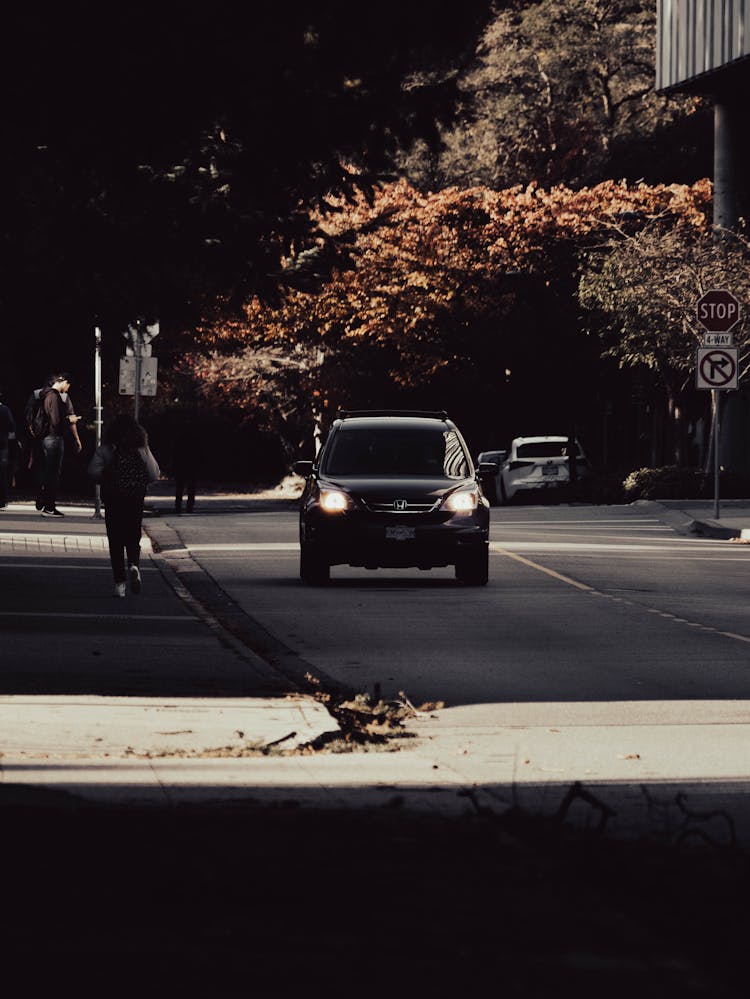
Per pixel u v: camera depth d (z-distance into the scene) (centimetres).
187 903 1600
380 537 5809
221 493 18788
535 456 12569
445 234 15412
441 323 15250
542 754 2800
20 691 3341
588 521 9681
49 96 3994
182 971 1374
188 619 4697
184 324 5322
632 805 2328
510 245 15062
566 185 18412
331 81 4275
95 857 1797
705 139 17538
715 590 5822
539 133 19525
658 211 15312
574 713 3272
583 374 14262
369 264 15562
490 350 14475
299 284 5297
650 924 1541
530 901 1628
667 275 11731
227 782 2434
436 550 5819
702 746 2884
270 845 1878
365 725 3128
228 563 6856
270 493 19000
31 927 1507
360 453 6156
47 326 5172
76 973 1364
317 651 4206
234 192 4694
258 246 4975
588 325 13775
